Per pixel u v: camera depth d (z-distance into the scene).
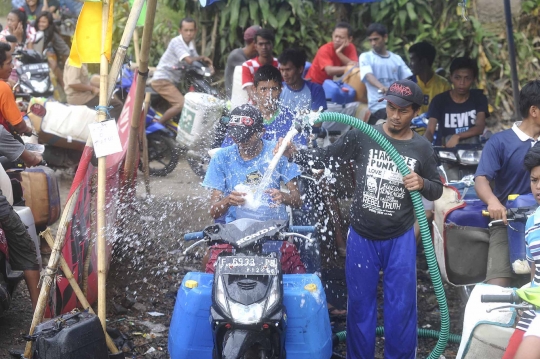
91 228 4.75
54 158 8.07
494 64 10.14
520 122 4.55
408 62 10.05
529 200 4.23
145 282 5.63
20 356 4.16
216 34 10.25
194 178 8.55
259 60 7.04
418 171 4.08
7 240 4.49
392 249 4.12
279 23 10.04
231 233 3.69
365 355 4.24
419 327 5.09
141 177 8.45
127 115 5.62
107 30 4.32
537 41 10.34
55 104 7.87
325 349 3.76
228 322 3.30
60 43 10.70
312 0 10.36
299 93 6.05
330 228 6.04
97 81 9.06
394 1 10.05
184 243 6.45
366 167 4.11
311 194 5.53
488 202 4.28
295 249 4.23
